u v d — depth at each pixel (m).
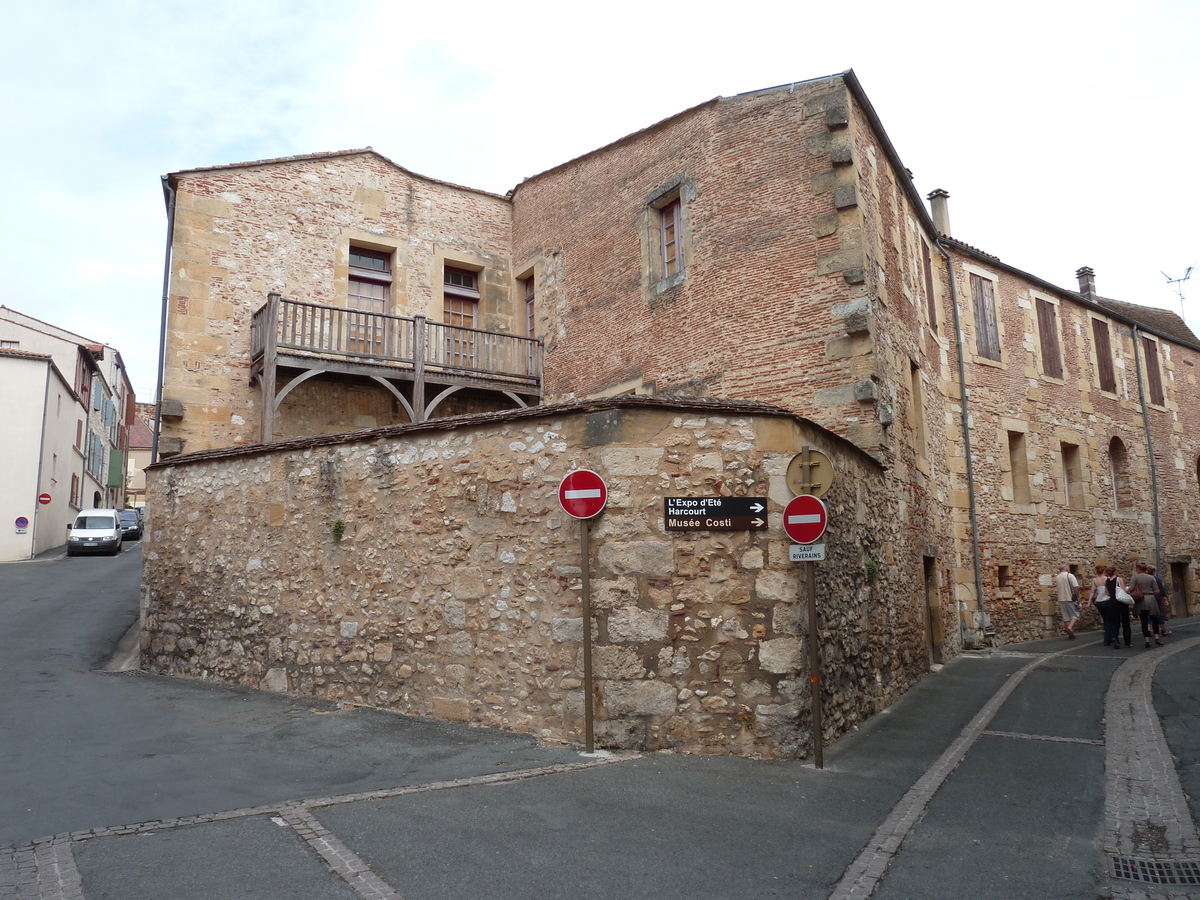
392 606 8.19
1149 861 4.75
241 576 9.73
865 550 8.97
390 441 8.41
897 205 12.70
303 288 14.33
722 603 6.84
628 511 6.86
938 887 4.39
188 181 13.57
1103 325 21.08
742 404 7.16
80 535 26.45
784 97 11.13
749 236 11.30
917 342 13.15
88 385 36.69
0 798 5.42
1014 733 7.83
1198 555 22.78
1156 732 7.71
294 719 7.73
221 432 13.29
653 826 5.09
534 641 7.12
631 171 13.50
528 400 15.54
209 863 4.39
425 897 4.06
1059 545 17.78
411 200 15.64
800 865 4.61
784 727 6.71
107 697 8.82
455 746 6.76
